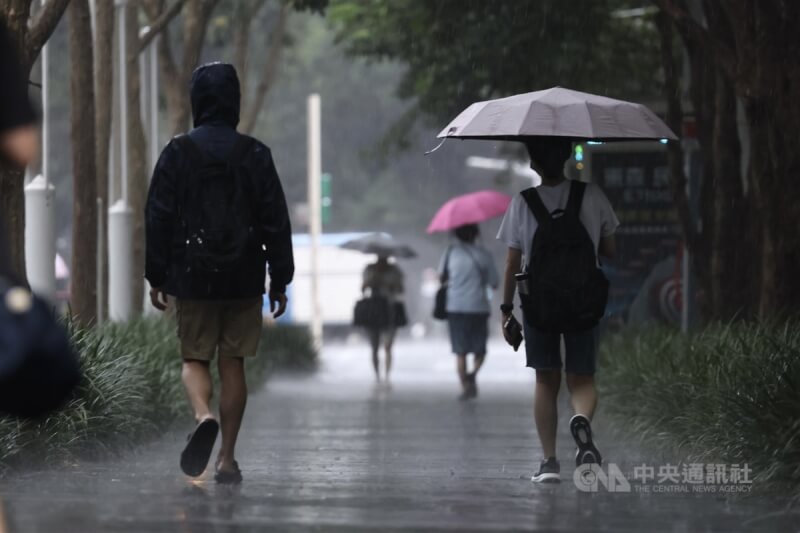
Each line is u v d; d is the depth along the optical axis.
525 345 22.91
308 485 21.89
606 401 36.50
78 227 40.81
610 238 22.97
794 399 22.14
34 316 9.88
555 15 54.06
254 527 16.59
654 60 65.12
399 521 17.38
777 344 25.08
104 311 48.09
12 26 25.73
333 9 67.50
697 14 43.56
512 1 54.34
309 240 166.62
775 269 33.75
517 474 24.58
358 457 28.12
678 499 20.36
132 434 27.81
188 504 18.80
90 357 27.33
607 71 63.59
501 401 49.72
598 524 17.42
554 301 22.12
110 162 51.34
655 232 56.50
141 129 52.97
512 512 18.52
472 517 17.92
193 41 57.53
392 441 32.44
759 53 32.75
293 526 16.72
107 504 18.69
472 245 51.88
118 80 51.16
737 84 33.31
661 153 56.22
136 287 54.00
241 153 21.91
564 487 22.08
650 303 56.41
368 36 67.69
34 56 26.42
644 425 29.80
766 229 34.06
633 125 23.55
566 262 22.20
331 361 96.56
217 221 21.61
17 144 10.23
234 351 22.47
